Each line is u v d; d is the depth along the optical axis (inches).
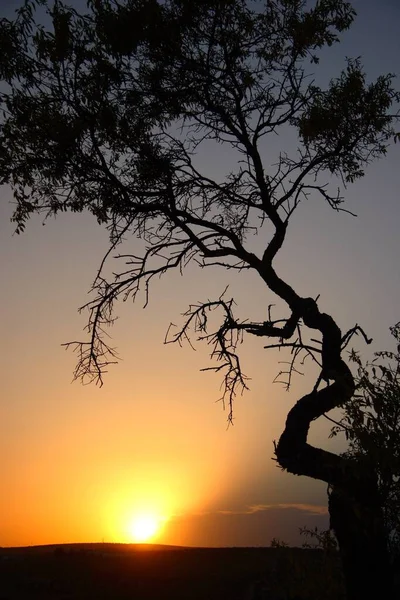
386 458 268.7
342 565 296.2
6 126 421.1
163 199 428.5
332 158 447.8
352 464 281.0
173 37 429.4
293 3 446.0
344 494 292.0
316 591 294.4
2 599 569.3
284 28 446.3
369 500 283.9
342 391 352.2
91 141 432.8
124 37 411.5
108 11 413.4
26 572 663.8
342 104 435.5
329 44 440.8
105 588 596.4
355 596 290.4
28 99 418.0
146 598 556.4
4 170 425.4
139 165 438.3
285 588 305.6
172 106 442.6
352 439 278.8
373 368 282.7
